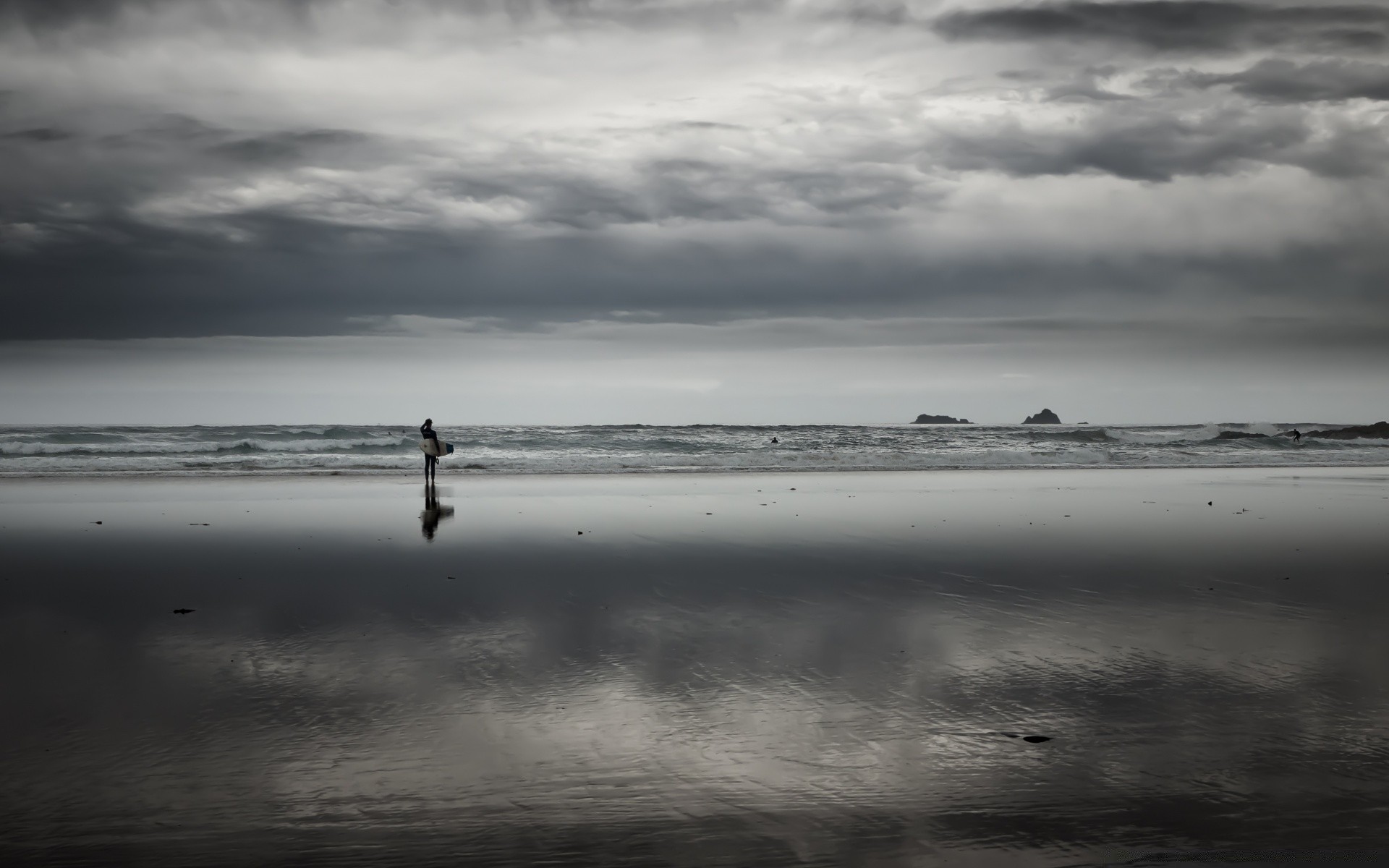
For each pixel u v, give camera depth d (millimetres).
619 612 9023
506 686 6539
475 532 15000
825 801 4723
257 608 9172
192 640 7844
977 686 6590
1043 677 6824
